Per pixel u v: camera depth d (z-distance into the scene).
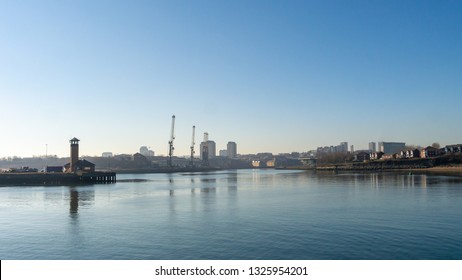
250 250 38.38
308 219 54.69
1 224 53.91
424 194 84.38
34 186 130.38
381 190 97.62
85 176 147.50
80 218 58.50
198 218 57.22
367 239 41.78
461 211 59.72
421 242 40.31
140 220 56.06
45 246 41.41
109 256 37.47
